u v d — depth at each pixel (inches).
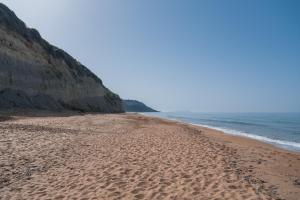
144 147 529.3
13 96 1583.4
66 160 403.2
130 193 269.9
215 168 365.4
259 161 480.1
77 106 2395.4
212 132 1120.2
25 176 322.3
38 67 1942.7
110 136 693.3
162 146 545.0
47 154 433.4
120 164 383.6
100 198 256.7
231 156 484.1
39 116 1312.7
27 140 538.9
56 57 2449.6
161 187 287.0
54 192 272.2
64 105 2155.5
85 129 814.5
